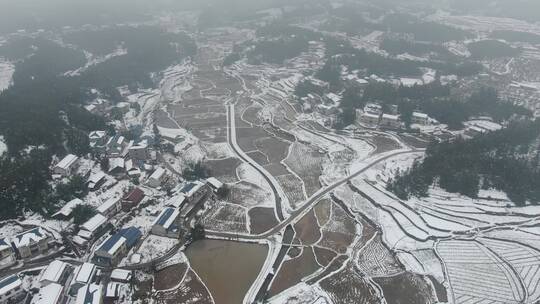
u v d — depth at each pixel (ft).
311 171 474.08
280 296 294.46
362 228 374.84
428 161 443.73
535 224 380.78
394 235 363.97
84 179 408.87
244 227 370.73
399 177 433.07
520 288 307.78
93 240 336.29
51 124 470.39
